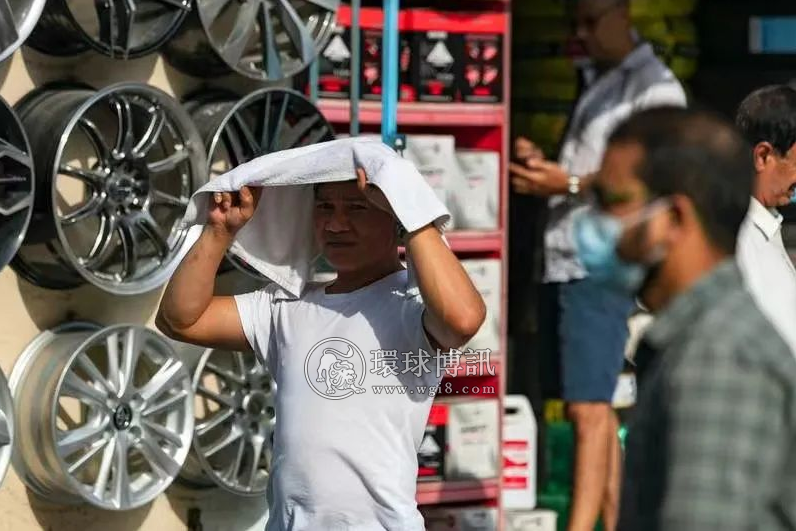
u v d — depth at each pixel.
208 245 8.76
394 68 12.48
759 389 5.67
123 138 10.50
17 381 10.27
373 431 8.49
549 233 13.98
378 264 8.80
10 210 9.78
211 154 11.05
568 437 14.98
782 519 5.75
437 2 14.45
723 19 16.77
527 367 15.65
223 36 11.20
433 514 13.86
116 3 10.34
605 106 13.80
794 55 16.59
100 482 10.46
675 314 5.96
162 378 10.94
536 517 14.62
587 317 13.85
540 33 14.90
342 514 8.49
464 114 13.83
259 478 11.89
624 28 13.78
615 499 14.30
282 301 8.95
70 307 10.66
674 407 5.76
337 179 8.39
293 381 8.68
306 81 12.48
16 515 10.44
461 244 13.86
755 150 9.63
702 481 5.64
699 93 16.81
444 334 8.20
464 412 13.90
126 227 10.61
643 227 6.08
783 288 9.24
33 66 10.34
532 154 13.19
